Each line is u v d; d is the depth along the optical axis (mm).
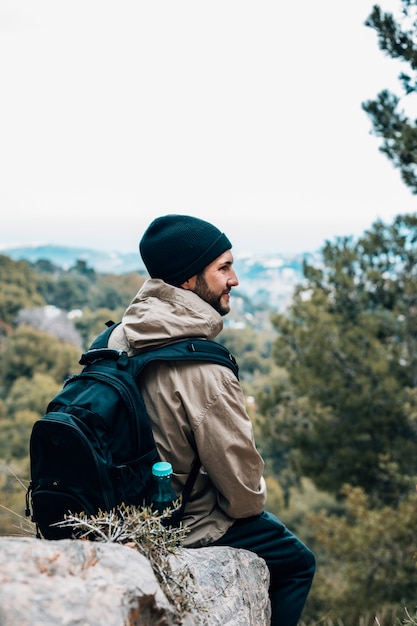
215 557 1710
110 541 1398
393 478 8227
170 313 1842
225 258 1962
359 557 6652
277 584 1972
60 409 1646
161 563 1397
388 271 9258
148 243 1933
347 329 9070
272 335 100375
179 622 1299
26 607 1022
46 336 65688
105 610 1069
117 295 103562
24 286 93000
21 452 38469
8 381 61188
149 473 1684
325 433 8547
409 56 3672
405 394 8453
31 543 1188
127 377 1709
